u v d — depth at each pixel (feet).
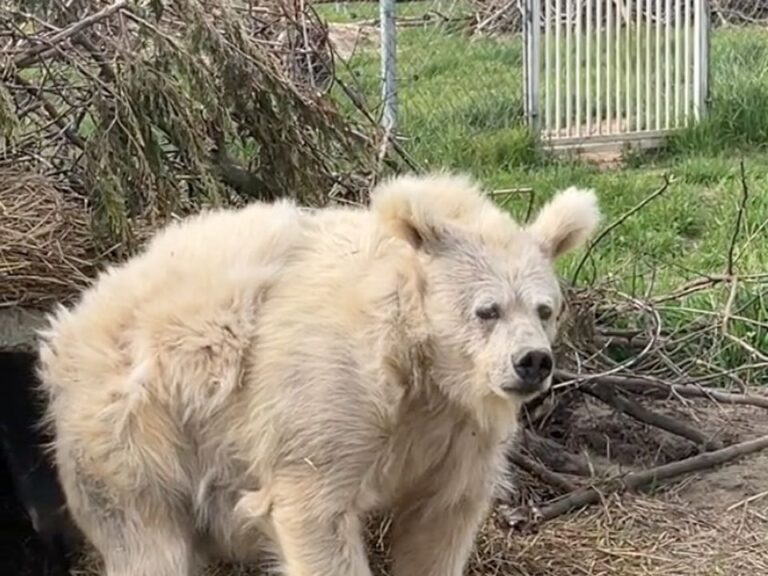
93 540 10.55
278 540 10.06
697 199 20.31
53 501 11.85
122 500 10.27
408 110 25.12
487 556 11.53
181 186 12.71
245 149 13.07
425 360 9.74
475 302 9.50
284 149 12.72
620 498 12.29
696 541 11.80
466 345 9.53
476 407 9.71
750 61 29.22
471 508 10.37
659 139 24.47
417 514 10.44
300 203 12.77
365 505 10.02
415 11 36.68
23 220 12.12
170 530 10.35
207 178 12.12
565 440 13.25
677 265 16.08
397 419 9.82
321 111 13.14
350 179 13.24
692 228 18.93
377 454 9.87
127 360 10.32
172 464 10.24
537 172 22.09
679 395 13.41
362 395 9.75
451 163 21.72
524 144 23.09
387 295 9.74
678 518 12.08
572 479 12.57
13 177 12.59
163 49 12.16
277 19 14.34
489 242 9.66
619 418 13.38
